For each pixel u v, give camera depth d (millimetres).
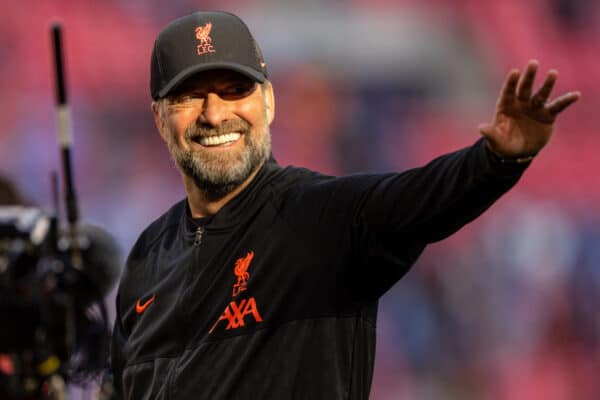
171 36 10086
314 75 70500
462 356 46781
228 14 10219
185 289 9984
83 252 12320
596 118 72312
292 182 9922
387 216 9023
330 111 69500
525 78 8219
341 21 72188
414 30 73000
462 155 8711
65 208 12344
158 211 59688
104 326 12258
